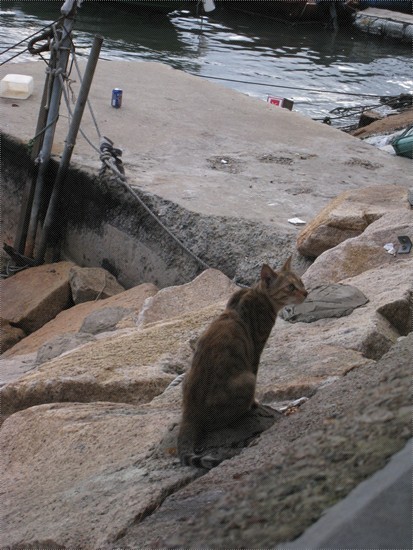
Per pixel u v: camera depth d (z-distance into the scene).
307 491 2.73
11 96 17.56
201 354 4.90
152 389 6.71
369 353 6.59
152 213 12.60
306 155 15.96
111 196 13.44
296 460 3.04
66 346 8.98
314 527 2.47
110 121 16.66
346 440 3.00
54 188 14.27
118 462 5.20
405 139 16.28
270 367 6.31
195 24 37.78
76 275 12.79
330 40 37.66
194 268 11.91
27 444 5.99
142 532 3.99
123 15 37.34
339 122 24.38
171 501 4.29
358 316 7.14
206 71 29.72
